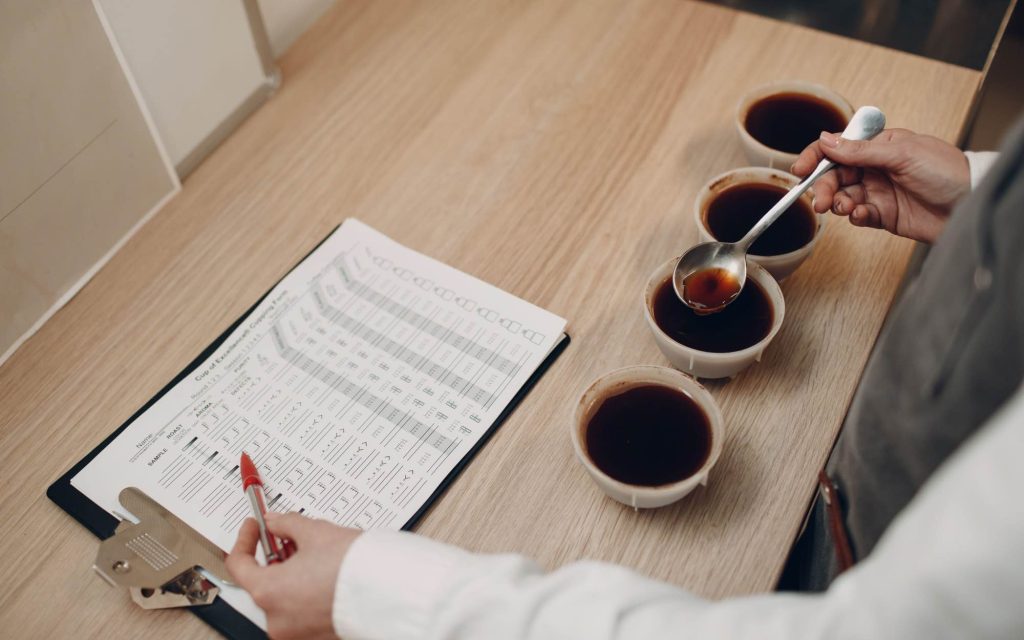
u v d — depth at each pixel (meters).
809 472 0.72
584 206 0.91
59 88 0.80
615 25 1.09
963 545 0.33
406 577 0.56
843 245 0.86
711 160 0.94
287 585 0.59
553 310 0.83
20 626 0.67
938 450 0.50
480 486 0.73
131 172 0.90
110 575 0.67
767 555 0.68
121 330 0.85
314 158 0.99
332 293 0.86
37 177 0.81
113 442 0.77
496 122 1.00
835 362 0.78
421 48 1.09
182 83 0.94
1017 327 0.41
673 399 0.71
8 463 0.76
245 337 0.83
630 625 0.49
